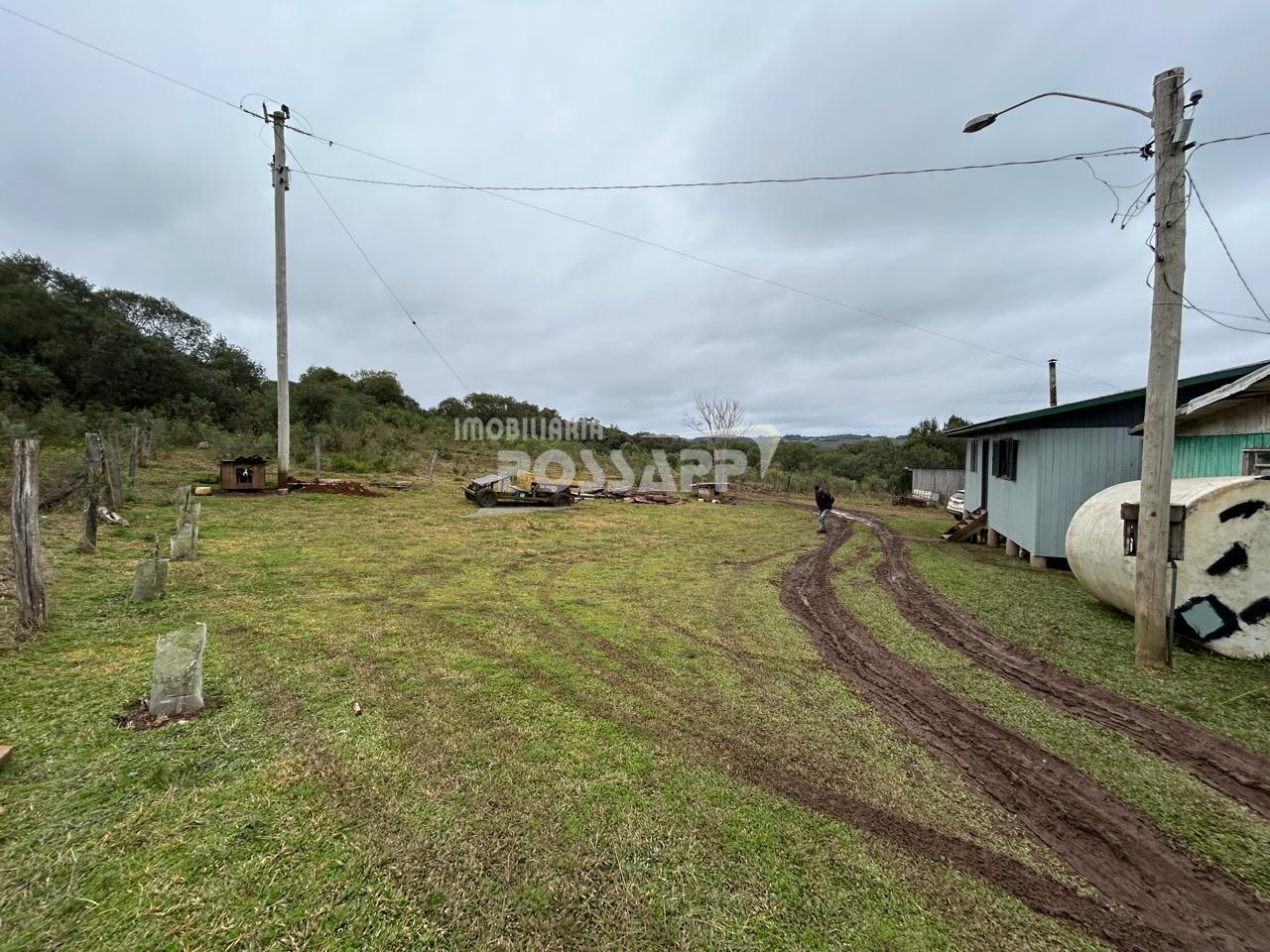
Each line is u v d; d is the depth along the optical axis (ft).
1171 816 9.18
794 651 16.42
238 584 19.69
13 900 6.12
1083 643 17.79
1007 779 10.11
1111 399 28.78
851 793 9.41
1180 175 15.37
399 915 6.27
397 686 12.44
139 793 8.11
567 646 15.79
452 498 48.78
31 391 60.85
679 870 7.29
